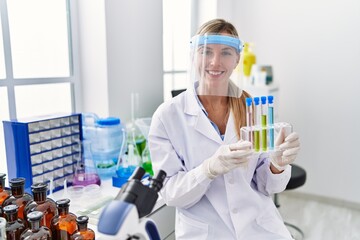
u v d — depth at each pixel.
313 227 2.54
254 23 3.09
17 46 1.53
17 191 0.99
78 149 1.53
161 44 2.25
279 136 1.06
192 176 1.04
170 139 1.16
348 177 2.88
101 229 0.52
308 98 2.95
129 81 1.95
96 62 1.79
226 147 0.99
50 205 0.98
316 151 2.98
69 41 1.79
